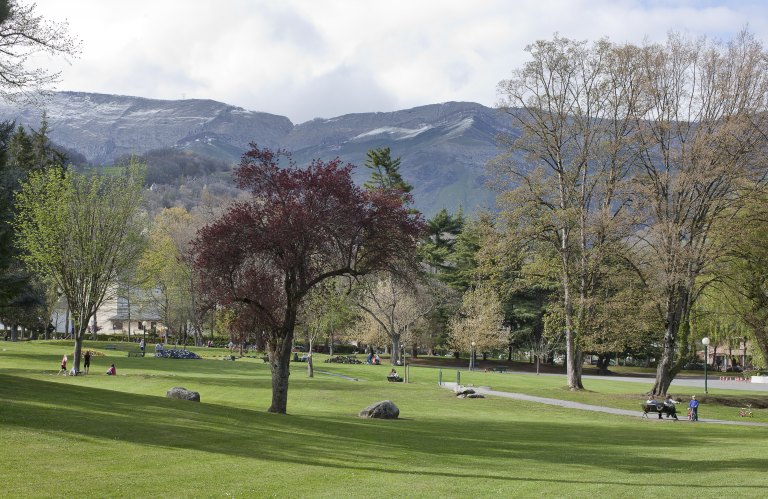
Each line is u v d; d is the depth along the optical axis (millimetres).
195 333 120938
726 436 34062
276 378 36719
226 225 35750
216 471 16578
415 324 106438
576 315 55594
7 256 36438
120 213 59250
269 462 18516
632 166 51875
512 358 143875
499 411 44344
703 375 118125
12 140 76875
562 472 20359
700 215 48438
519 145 54812
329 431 27406
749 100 47188
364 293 96625
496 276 57469
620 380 87750
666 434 34281
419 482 17219
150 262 89250
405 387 57469
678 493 16578
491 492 16234
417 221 37531
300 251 36062
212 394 47750
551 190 53969
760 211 46906
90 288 58844
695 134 48656
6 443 17422
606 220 49312
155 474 15648
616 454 25469
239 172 36125
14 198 56406
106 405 25875
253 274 36625
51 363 67188
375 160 101875
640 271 51469
